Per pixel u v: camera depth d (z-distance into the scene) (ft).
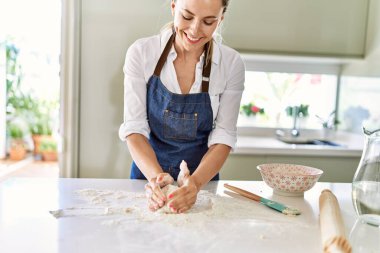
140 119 4.41
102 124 7.20
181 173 3.87
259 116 9.05
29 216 3.04
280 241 2.77
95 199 3.52
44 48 13.64
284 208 3.40
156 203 3.27
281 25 7.60
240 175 7.45
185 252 2.50
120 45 7.07
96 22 6.98
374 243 2.76
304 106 9.06
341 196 4.05
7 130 13.98
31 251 2.43
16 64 13.55
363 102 8.13
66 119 7.06
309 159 7.53
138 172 4.68
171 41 4.43
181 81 4.51
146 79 4.49
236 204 3.55
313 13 7.66
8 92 13.67
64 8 6.80
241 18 7.49
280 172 4.05
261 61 8.70
